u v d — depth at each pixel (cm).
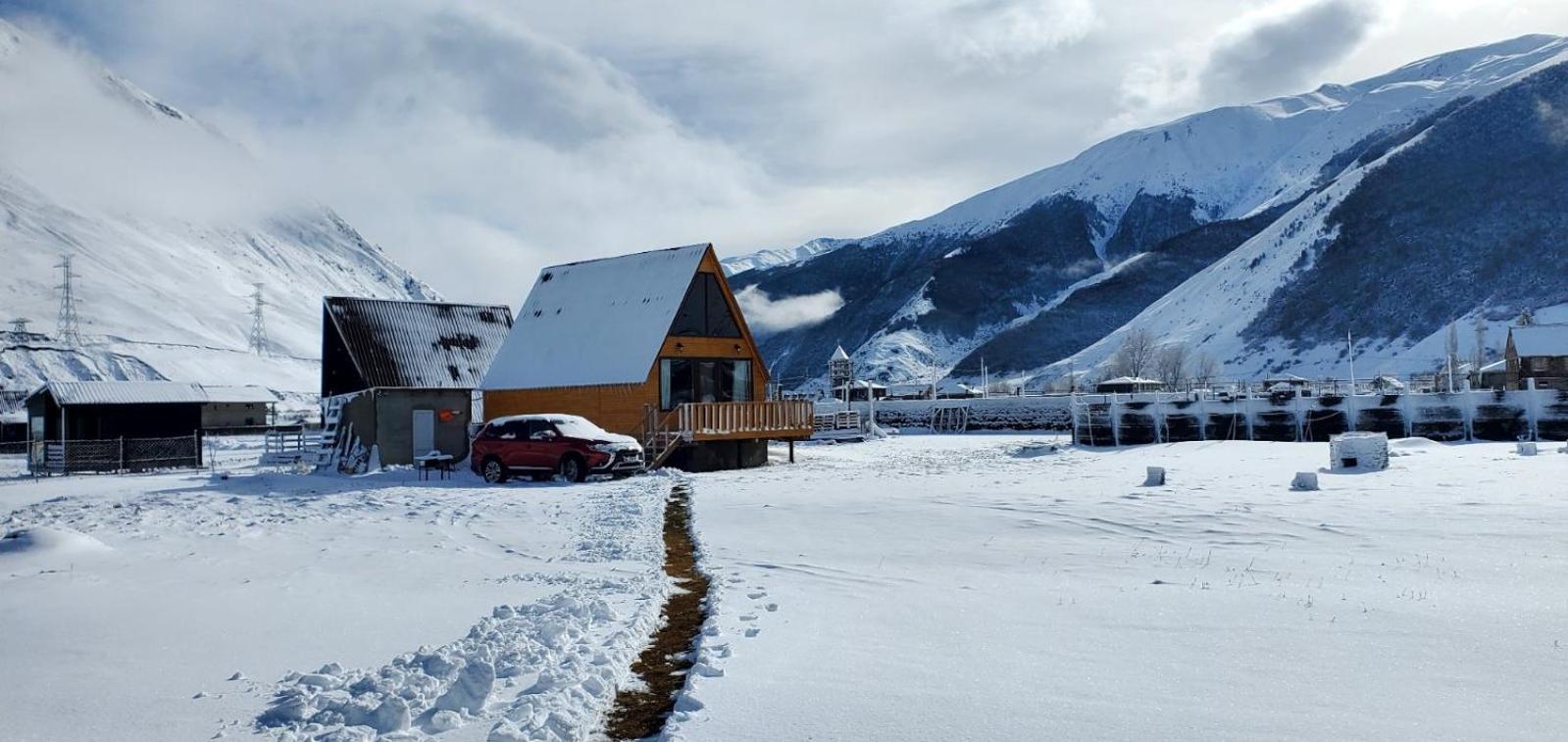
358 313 4275
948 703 801
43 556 1627
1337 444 2452
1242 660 907
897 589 1270
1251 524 1664
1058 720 752
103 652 1002
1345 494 1969
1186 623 1045
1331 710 764
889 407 7681
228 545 1806
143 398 4666
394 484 3100
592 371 3775
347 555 1656
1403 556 1355
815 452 4572
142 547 1798
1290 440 4250
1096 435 4412
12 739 746
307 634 1071
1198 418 4316
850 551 1577
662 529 1892
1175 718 751
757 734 738
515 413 4009
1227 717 750
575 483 2955
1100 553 1487
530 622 1056
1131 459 3234
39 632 1091
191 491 3023
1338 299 15462
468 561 1577
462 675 807
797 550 1598
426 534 1909
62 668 945
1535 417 3953
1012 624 1066
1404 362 13312
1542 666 860
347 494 2755
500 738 715
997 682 855
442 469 3334
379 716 759
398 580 1402
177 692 862
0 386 16262
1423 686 816
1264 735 711
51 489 3422
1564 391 3941
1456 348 12219
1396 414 4153
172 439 4606
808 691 839
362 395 3872
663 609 1206
